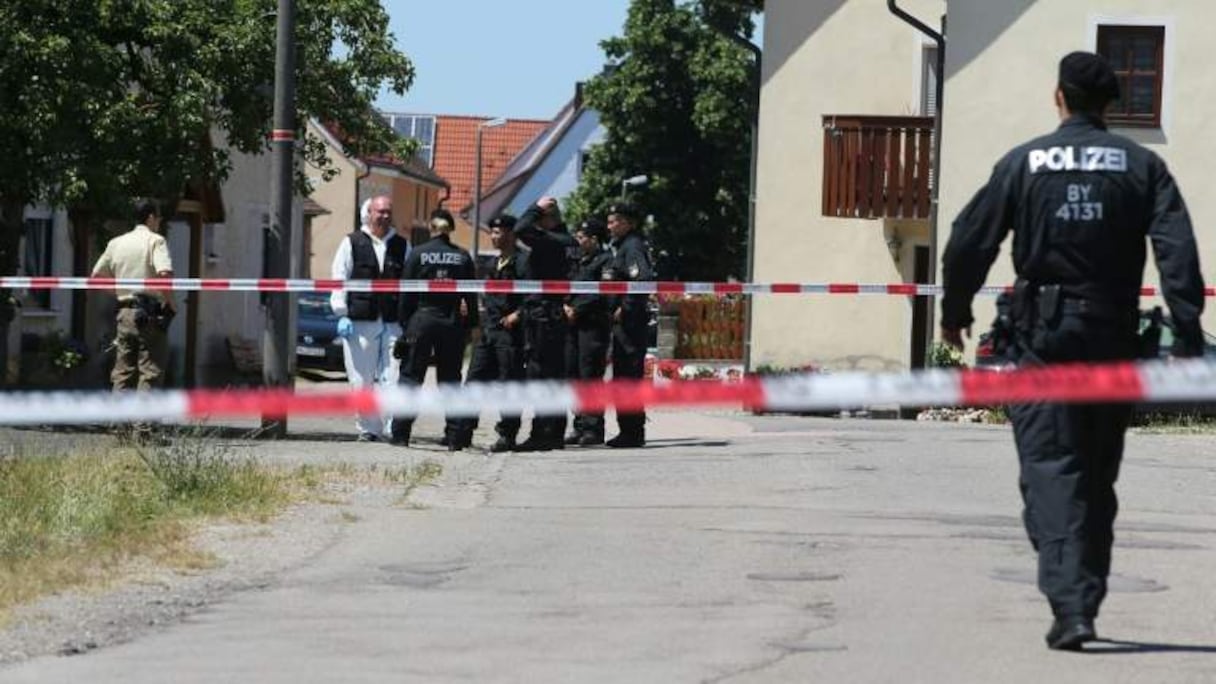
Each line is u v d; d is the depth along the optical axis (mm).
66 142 55938
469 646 22141
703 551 29734
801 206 91500
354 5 60719
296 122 60469
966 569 28016
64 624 23297
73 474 36312
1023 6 80938
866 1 90312
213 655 21594
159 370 49062
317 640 22500
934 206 82125
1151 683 20188
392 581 26781
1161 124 79750
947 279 22500
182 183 57844
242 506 34219
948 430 58906
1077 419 21844
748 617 24031
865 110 90562
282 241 53062
